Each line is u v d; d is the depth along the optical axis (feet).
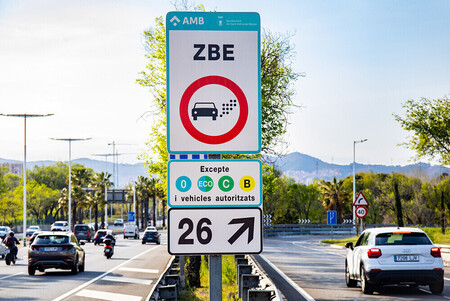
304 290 57.77
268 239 224.33
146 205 449.06
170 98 17.16
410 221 214.90
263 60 80.23
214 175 17.25
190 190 17.22
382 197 233.55
